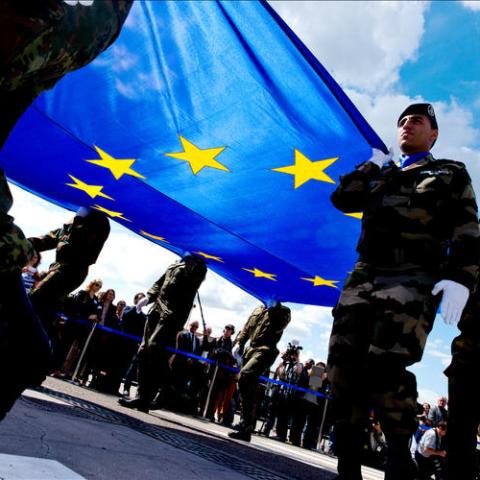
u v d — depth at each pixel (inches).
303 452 275.0
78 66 38.4
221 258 235.3
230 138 147.5
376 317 81.6
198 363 317.4
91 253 133.2
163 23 125.6
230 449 157.9
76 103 144.9
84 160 171.3
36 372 45.7
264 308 258.8
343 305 86.4
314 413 343.0
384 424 76.9
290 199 167.0
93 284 281.3
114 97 141.3
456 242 80.4
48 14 31.7
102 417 132.8
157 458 92.8
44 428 87.4
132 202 197.8
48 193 220.1
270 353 236.1
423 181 87.1
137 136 152.4
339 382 82.4
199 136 148.6
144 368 197.9
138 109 143.4
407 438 75.3
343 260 195.3
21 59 31.7
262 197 169.0
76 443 83.1
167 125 147.6
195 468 94.6
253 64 128.5
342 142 139.3
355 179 98.1
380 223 88.3
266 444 251.3
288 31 118.4
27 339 44.1
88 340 270.2
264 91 134.0
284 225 182.4
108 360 279.9
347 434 80.5
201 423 263.1
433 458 256.7
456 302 76.0
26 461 61.0
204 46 128.0
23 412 97.7
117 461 78.5
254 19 119.0
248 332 257.8
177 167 164.1
